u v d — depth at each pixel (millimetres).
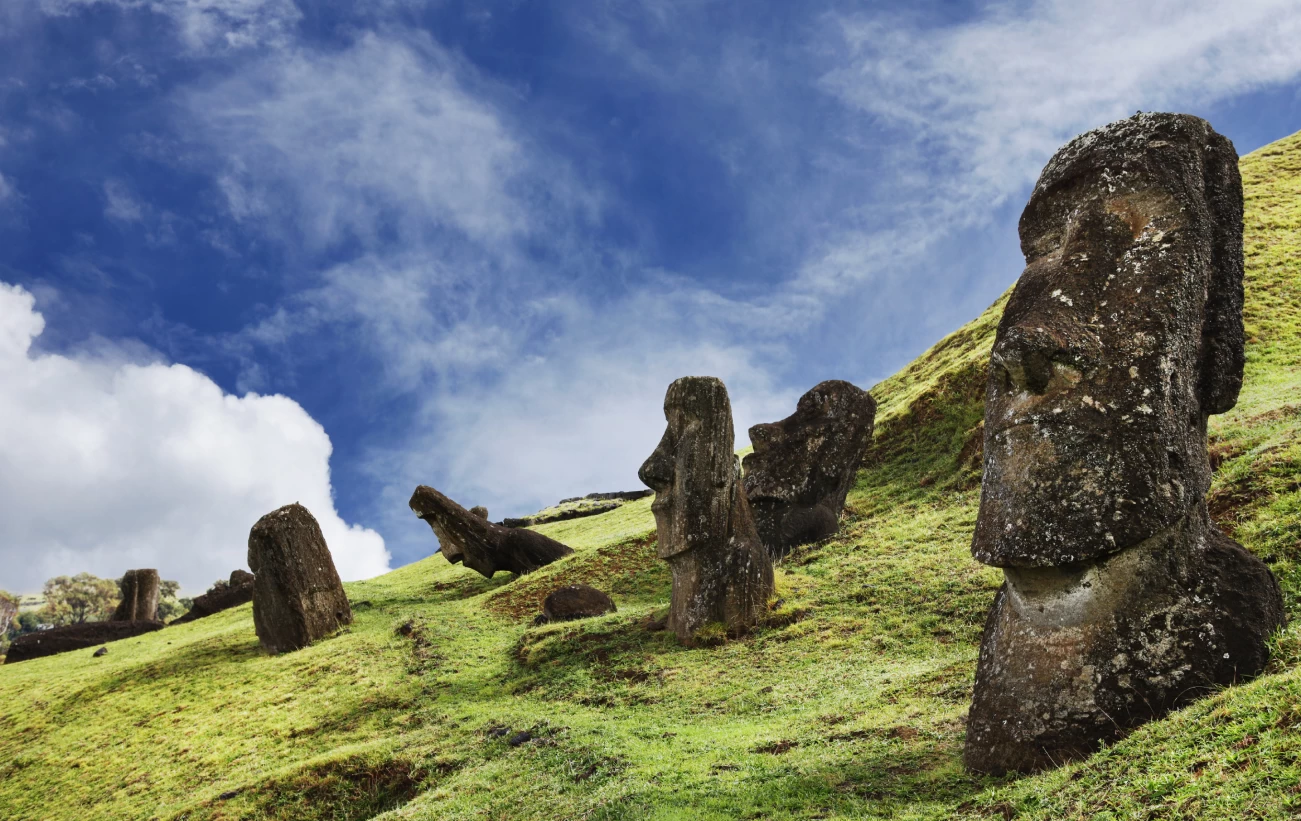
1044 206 7938
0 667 31125
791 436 21703
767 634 15367
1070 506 6633
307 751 15008
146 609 38938
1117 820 4996
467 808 9695
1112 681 6402
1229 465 14234
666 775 8773
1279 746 4883
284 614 22688
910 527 20094
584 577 24516
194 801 13172
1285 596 8688
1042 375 6969
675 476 16609
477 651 19047
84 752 18266
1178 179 7164
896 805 6754
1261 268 27797
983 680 7156
